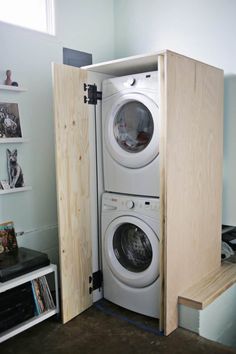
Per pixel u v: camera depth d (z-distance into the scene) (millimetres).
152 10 2943
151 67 2336
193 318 2148
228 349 1991
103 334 2178
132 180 2338
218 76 2445
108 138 2432
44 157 2689
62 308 2299
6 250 2369
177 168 2105
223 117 2627
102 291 2629
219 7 2568
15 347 2059
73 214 2344
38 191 2668
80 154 2367
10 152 2416
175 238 2133
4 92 2363
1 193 2318
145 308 2340
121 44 3193
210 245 2514
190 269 2305
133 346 2045
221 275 2492
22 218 2576
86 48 2965
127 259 2529
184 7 2750
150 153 2193
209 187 2451
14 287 2092
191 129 2205
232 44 2543
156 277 2252
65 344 2080
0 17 2383
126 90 2289
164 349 2006
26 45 2486
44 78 2629
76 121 2312
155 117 2148
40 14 2641
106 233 2502
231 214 2709
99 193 2551
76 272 2387
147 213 2242
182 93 2094
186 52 2783
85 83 2361
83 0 2896
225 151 2680
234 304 2518
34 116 2586
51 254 2805
